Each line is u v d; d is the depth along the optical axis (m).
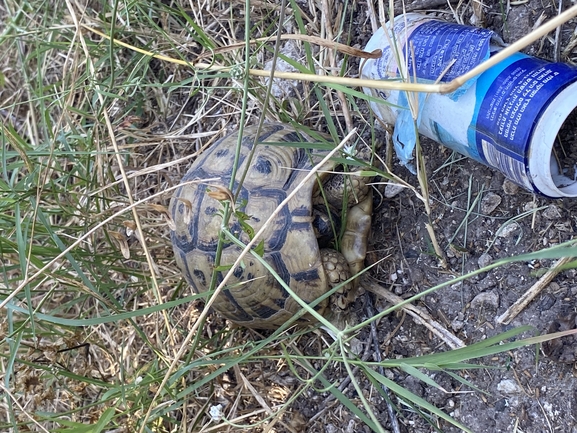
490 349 0.90
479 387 1.31
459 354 0.91
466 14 1.36
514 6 1.29
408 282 1.44
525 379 1.26
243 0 1.68
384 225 1.48
